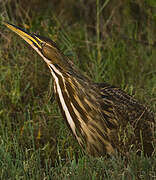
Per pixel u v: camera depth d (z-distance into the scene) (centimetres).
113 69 1585
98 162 1124
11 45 1565
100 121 1168
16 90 1482
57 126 1415
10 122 1427
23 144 1383
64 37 1578
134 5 1714
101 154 1194
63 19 1781
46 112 1430
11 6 1753
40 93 1513
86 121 1170
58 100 1200
